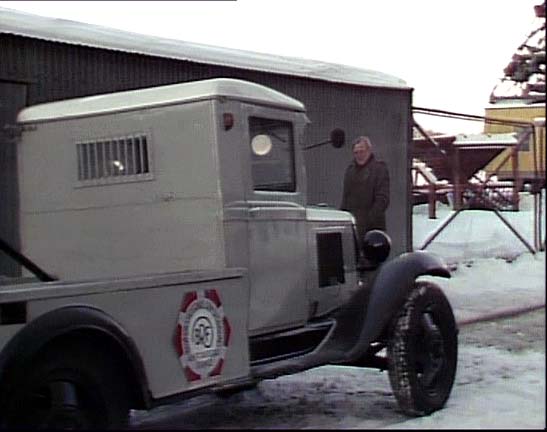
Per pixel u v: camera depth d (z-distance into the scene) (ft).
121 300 12.86
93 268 16.39
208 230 15.31
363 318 16.10
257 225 15.75
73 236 16.62
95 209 16.39
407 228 21.31
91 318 12.35
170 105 15.61
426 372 16.07
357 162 20.18
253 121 15.92
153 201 15.76
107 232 16.29
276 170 16.39
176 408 16.89
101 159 16.29
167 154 15.65
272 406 16.85
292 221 16.53
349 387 18.57
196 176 15.39
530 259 18.42
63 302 12.46
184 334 13.64
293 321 16.44
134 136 15.96
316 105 24.23
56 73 21.61
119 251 16.17
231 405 17.10
